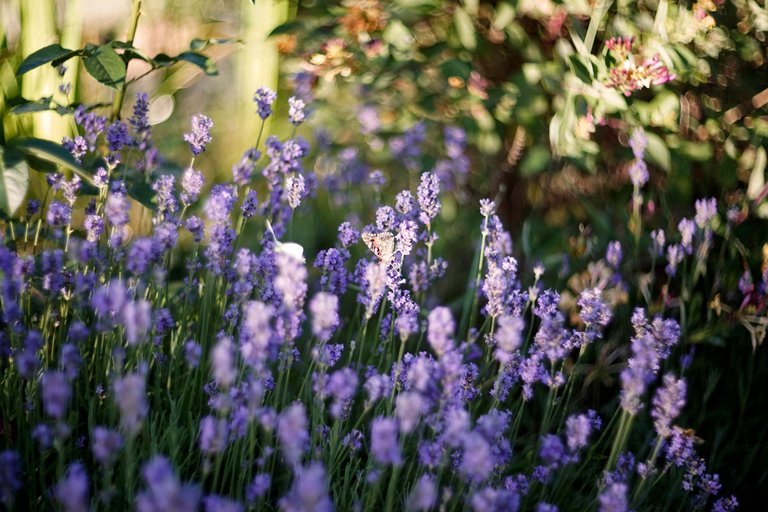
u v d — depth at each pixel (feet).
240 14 14.47
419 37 12.27
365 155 12.37
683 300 9.00
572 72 10.19
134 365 6.50
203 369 6.94
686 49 10.04
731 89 11.01
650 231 10.58
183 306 7.72
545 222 11.15
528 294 8.25
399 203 7.51
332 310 5.27
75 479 3.77
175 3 13.85
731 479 8.30
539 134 11.25
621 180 11.00
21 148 6.94
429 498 4.44
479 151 12.33
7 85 11.22
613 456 6.05
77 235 9.20
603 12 10.19
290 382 7.98
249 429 6.10
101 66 7.68
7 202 6.72
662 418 5.98
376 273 6.24
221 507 3.95
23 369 5.02
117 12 13.23
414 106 12.12
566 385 7.21
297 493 4.18
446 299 10.80
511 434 7.11
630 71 9.78
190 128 13.75
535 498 7.03
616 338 9.16
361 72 12.21
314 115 12.33
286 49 12.84
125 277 7.60
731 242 9.57
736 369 9.05
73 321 6.86
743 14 10.77
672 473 7.54
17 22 11.60
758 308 8.70
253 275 6.73
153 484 3.67
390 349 7.43
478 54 12.00
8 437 6.13
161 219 7.07
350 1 12.10
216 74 8.05
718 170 10.55
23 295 6.89
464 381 6.64
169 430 6.13
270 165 7.75
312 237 11.25
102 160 7.83
